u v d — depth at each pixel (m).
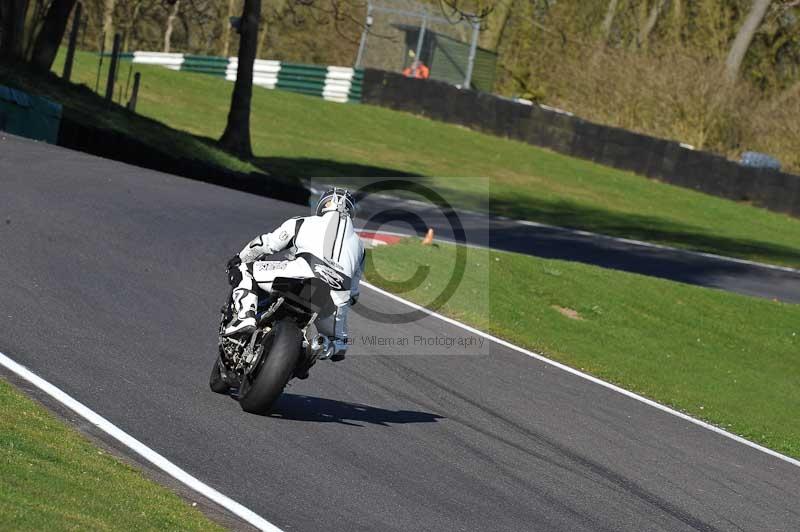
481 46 198.62
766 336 63.44
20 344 30.41
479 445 30.73
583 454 32.34
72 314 34.88
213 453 25.14
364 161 128.00
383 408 32.84
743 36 172.00
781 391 52.56
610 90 174.75
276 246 28.25
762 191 141.88
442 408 34.31
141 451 24.22
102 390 28.03
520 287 60.59
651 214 125.44
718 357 56.94
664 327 60.41
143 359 31.83
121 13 197.25
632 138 149.50
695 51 177.62
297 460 25.89
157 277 42.91
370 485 25.19
